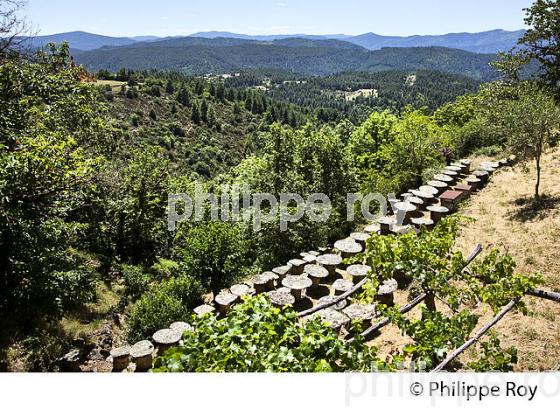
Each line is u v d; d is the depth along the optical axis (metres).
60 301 10.23
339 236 16.66
